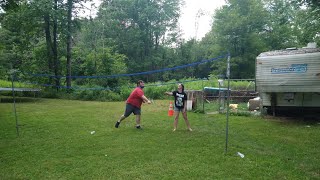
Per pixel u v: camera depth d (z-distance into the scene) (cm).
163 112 1176
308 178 429
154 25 5091
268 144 629
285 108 1003
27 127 824
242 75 3697
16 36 2255
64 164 495
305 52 873
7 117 1016
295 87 866
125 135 713
